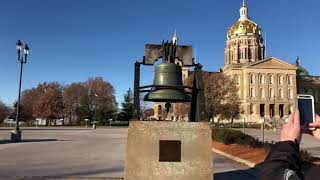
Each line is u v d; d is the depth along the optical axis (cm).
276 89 13650
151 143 911
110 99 11325
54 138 3769
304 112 216
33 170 1476
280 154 197
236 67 13738
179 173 906
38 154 2111
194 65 1030
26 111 11962
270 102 13512
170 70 943
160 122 917
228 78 8406
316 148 2578
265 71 13650
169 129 914
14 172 1416
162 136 913
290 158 194
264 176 194
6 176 1320
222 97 7788
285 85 13725
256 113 13362
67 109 11475
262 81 13625
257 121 12638
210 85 7388
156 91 936
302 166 197
